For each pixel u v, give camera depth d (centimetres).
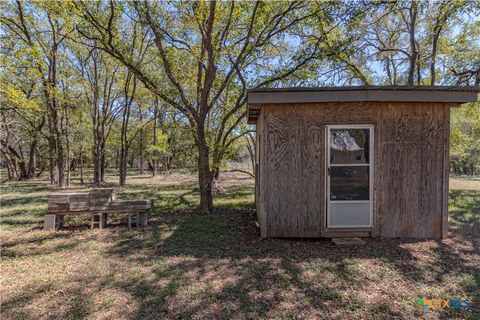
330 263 370
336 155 479
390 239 467
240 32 757
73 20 619
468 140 1298
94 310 264
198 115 718
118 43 688
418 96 445
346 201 480
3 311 263
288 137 480
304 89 437
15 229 559
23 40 902
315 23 719
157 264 373
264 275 335
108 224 602
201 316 252
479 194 950
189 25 748
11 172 1917
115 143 2170
